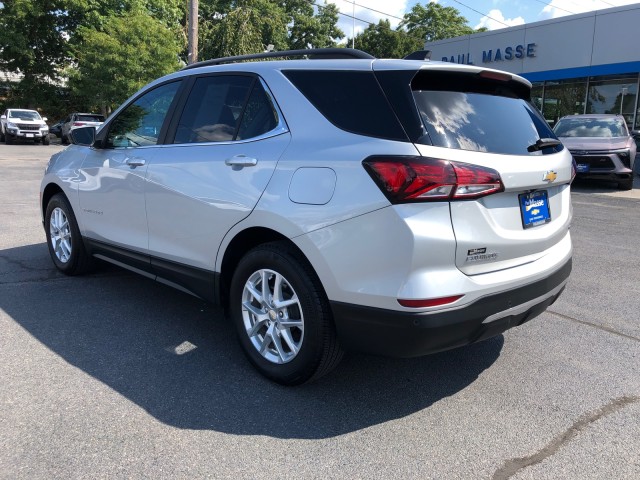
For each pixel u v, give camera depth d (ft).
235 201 10.62
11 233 22.82
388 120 9.16
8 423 9.00
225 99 11.88
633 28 62.13
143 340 12.53
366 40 147.64
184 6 118.83
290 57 12.19
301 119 10.25
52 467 7.95
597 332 13.83
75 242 16.26
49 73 115.03
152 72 97.66
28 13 105.70
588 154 39.86
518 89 11.43
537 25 72.02
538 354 12.47
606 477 8.13
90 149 15.72
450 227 8.65
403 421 9.55
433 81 9.69
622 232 26.58
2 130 93.25
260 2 112.78
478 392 10.66
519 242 9.66
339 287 9.14
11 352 11.65
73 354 11.68
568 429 9.41
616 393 10.70
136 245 13.55
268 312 10.57
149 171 12.78
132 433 8.87
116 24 95.81
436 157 8.64
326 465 8.25
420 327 8.54
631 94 64.49
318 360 9.82
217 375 10.97
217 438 8.84
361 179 8.89
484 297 9.04
